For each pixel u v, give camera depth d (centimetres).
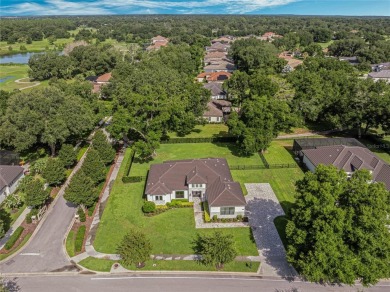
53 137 6216
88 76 14188
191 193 5088
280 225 4541
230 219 4634
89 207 4966
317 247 3123
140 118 6575
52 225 4644
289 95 8038
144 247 3706
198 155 6844
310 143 6612
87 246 4191
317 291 3475
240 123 6481
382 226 3030
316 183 3372
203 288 3531
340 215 3078
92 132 8256
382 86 7381
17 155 6450
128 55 15962
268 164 6269
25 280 3672
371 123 7062
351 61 16612
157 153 6994
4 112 7188
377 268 3084
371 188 3162
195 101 8012
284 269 3775
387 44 17288
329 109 7862
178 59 13262
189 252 4062
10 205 4991
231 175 5731
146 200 5181
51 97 6612
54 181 5409
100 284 3603
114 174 6081
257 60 13688
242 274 3716
